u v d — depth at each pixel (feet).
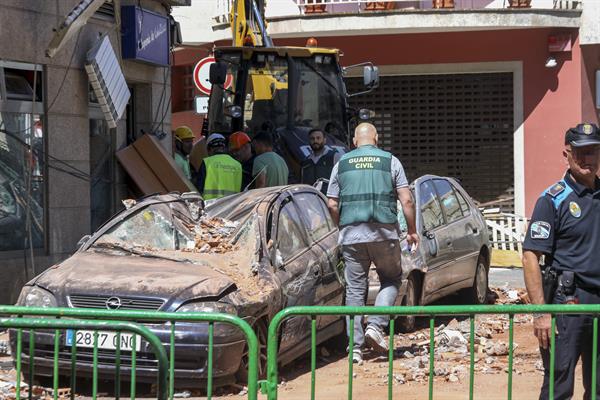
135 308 68.90
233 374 69.62
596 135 50.08
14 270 103.14
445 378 75.31
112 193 123.13
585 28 194.70
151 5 133.18
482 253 114.21
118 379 46.06
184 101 225.35
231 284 70.74
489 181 203.72
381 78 205.87
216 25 206.80
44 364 68.08
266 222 79.36
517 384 73.31
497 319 103.14
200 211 83.20
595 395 47.55
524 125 199.62
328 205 83.82
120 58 124.26
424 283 96.63
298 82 135.33
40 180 108.17
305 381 74.90
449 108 204.64
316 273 81.10
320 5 201.67
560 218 50.55
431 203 103.30
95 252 78.64
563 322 50.06
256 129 134.21
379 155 82.38
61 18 109.70
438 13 190.19
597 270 50.31
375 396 68.95
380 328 81.82
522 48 198.18
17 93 104.58
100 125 121.60
